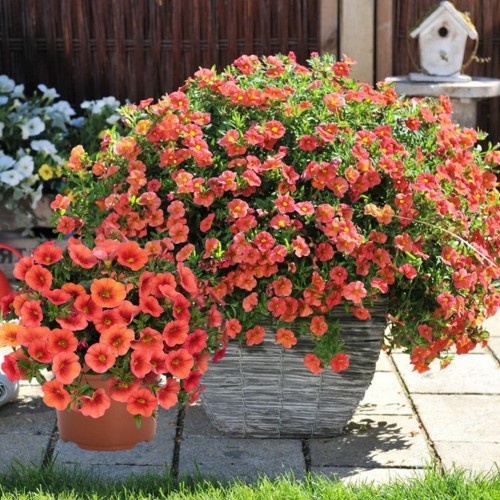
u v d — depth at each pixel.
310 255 3.65
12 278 4.92
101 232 3.79
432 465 3.65
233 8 5.20
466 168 3.85
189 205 3.74
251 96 3.77
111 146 3.90
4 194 4.89
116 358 3.54
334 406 3.77
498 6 5.23
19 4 5.22
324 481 3.51
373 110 3.85
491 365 4.25
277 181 3.71
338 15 5.20
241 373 3.74
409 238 3.63
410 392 4.06
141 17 5.21
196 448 3.75
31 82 5.29
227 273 3.68
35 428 3.86
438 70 5.01
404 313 3.72
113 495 3.46
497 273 3.77
